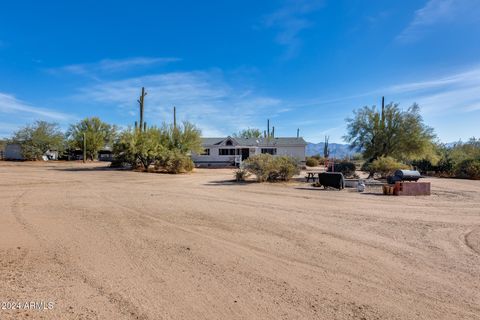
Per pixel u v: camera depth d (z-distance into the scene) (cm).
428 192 1603
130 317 357
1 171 2956
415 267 542
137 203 1185
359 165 3891
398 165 2255
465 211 1111
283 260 566
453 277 498
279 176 2258
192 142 3753
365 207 1177
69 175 2553
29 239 673
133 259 555
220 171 3394
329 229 811
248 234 744
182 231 763
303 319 362
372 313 379
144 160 3212
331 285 460
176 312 372
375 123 2744
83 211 1012
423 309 392
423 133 2628
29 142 5644
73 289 429
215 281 466
